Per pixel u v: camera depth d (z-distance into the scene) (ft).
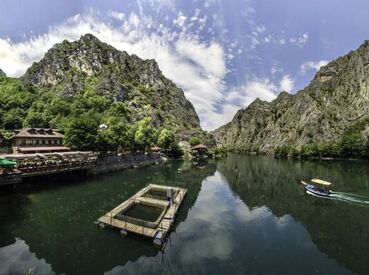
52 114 447.42
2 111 432.25
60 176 209.97
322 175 291.38
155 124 578.25
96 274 83.25
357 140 546.67
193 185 227.20
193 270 86.22
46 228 115.65
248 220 136.77
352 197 183.83
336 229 125.49
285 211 153.28
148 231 106.52
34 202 150.00
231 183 243.60
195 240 109.70
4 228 114.73
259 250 102.12
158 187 192.44
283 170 347.56
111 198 166.71
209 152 552.00
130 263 89.92
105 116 503.20
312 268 89.20
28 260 90.07
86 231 112.47
